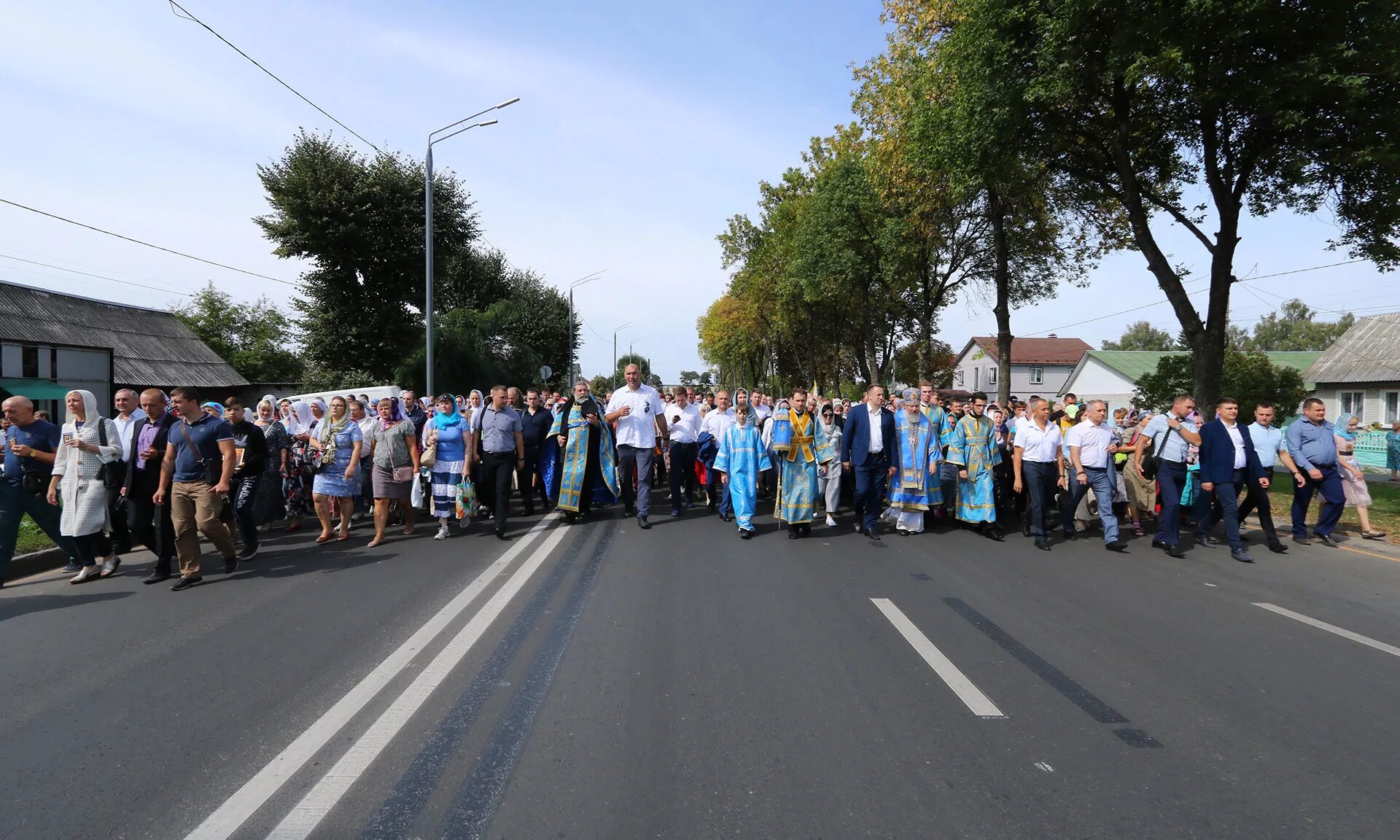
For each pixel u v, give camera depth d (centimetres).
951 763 335
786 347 5750
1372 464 2411
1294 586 677
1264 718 386
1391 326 3262
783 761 335
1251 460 842
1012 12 1216
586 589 637
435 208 3061
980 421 920
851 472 1012
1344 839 279
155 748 352
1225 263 1310
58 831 285
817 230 2623
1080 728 372
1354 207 1287
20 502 702
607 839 275
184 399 673
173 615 577
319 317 3005
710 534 925
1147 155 1476
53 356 2227
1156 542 845
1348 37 1026
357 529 1000
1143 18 1059
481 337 3506
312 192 2795
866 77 2109
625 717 381
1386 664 470
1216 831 283
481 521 1031
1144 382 2566
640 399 991
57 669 460
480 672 444
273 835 281
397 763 335
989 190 1908
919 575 700
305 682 431
